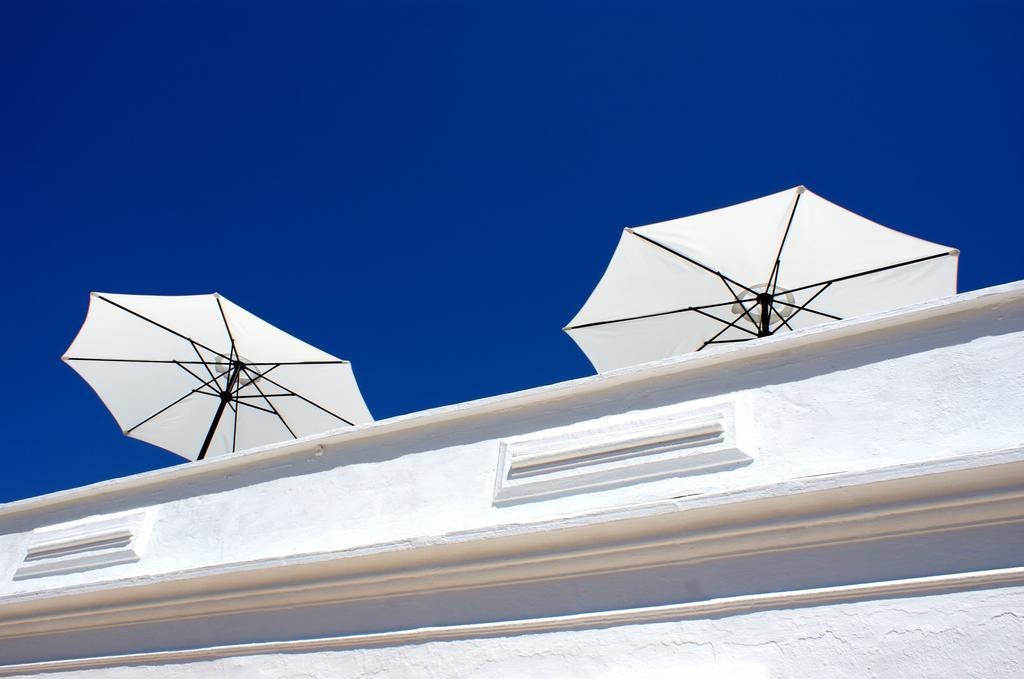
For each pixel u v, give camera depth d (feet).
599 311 26.66
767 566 12.15
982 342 12.34
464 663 13.61
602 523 13.10
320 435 17.56
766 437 13.14
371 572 15.10
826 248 24.02
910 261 24.06
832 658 11.10
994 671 10.18
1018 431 11.48
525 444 15.28
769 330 24.27
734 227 24.40
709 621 12.11
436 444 16.37
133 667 16.94
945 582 10.91
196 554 17.67
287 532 16.88
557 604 13.42
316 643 15.17
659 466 13.61
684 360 14.40
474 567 14.16
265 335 29.45
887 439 12.26
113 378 29.68
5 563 20.29
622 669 12.34
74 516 20.25
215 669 15.90
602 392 15.14
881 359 12.94
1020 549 10.77
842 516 11.81
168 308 29.25
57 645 18.16
